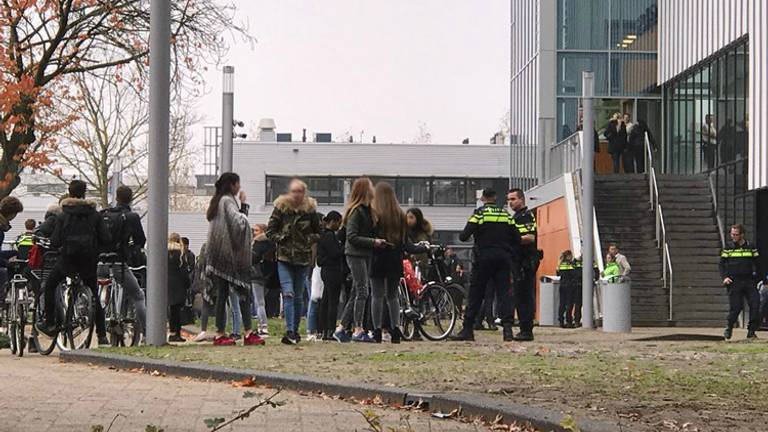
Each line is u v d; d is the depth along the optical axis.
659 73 38.88
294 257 16.23
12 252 17.14
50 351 15.43
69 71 28.11
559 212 33.75
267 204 77.06
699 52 35.00
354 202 16.69
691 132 36.03
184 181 81.62
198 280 24.83
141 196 59.34
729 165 31.91
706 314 28.69
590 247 24.95
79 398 9.58
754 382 10.31
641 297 28.89
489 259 17.73
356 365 12.06
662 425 7.63
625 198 31.97
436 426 8.23
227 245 15.70
